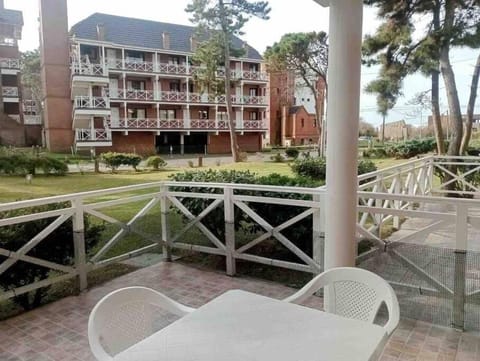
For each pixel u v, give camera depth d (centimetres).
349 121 235
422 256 254
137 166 1464
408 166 596
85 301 299
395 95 811
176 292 314
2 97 2341
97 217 336
